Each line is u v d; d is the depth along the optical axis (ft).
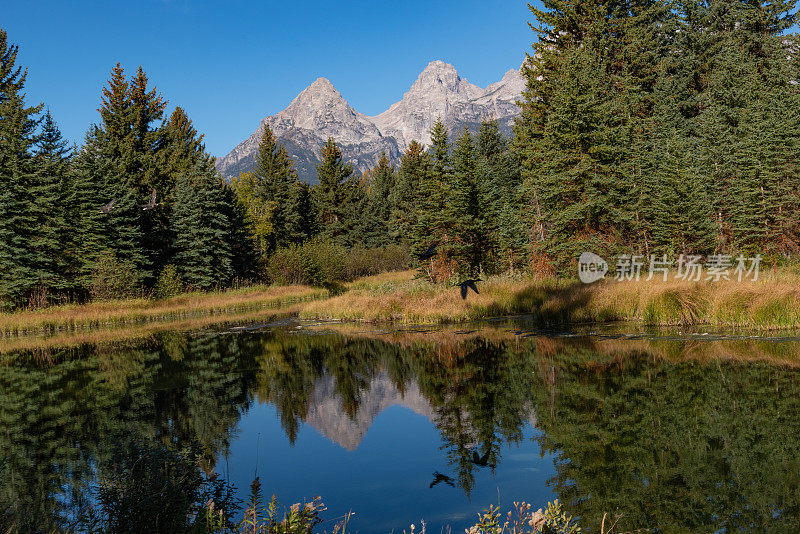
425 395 34.14
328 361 47.91
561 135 85.61
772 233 88.07
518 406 29.94
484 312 72.49
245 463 23.07
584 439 23.91
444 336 57.57
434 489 19.48
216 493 19.22
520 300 73.36
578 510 17.06
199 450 24.73
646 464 20.63
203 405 33.94
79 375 45.80
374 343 56.13
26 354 59.77
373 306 77.97
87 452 24.90
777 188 89.61
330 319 81.25
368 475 21.18
